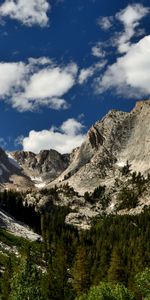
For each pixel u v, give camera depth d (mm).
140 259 146500
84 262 131500
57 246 162250
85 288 126375
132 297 72688
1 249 147375
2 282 107000
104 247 178625
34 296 72562
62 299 111562
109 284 74438
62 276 126312
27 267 75500
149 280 75250
